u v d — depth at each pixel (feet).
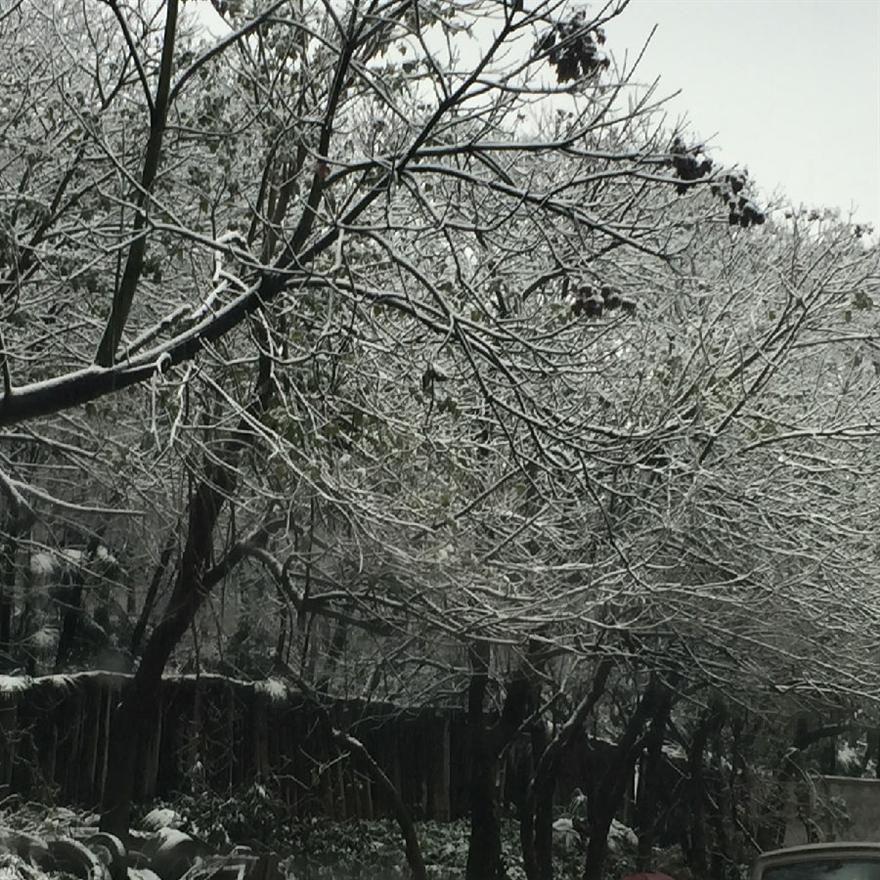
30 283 42.52
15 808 52.70
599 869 66.54
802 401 58.59
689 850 81.92
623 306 34.17
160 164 43.06
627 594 48.34
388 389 45.55
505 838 78.79
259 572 63.52
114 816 47.50
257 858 47.73
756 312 58.03
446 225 34.94
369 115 45.73
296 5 42.42
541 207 35.83
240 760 65.62
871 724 80.33
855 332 60.29
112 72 43.21
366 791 73.77
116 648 69.92
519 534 47.75
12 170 46.06
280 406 41.47
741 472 52.80
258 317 39.01
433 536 45.42
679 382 50.49
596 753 81.87
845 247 64.39
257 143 45.09
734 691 62.80
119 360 34.88
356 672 69.21
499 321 37.58
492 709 80.74
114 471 47.39
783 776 79.61
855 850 33.76
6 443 58.18
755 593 54.44
